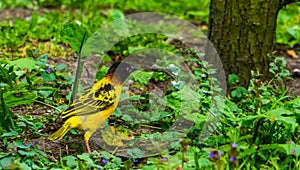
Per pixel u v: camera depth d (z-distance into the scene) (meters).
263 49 8.52
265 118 6.68
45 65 8.26
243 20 8.41
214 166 5.98
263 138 6.73
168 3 14.02
